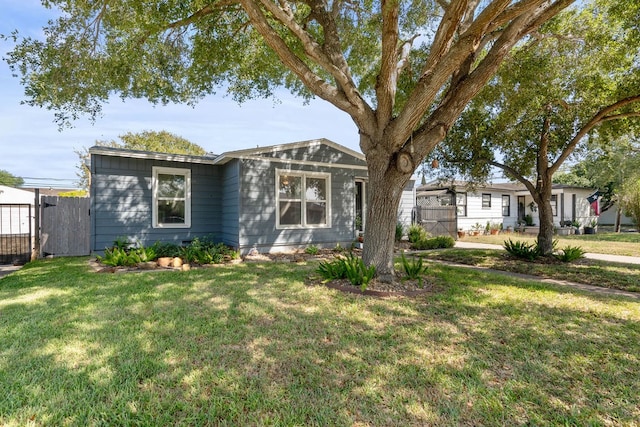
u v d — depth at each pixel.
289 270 6.95
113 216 8.86
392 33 5.00
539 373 2.66
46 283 5.72
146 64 6.98
